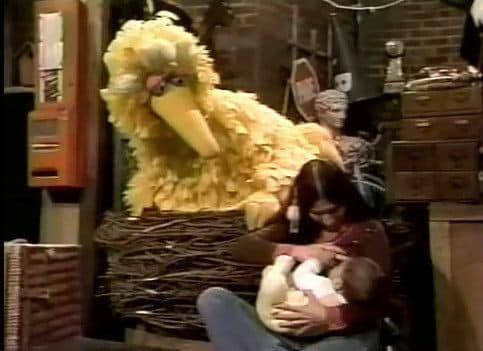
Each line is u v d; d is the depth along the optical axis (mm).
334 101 2883
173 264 2217
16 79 3131
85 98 2504
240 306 1952
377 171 2867
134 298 2291
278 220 2051
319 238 1979
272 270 1889
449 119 2127
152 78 2129
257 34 3094
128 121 2217
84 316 2480
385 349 2090
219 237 2156
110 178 2588
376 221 1966
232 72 3020
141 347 2273
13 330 2156
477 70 2260
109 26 2561
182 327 2234
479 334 2057
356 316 1800
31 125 2496
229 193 2227
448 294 2098
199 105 2189
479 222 2076
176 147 2273
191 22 2855
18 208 2984
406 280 2488
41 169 2480
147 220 2262
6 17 3223
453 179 2107
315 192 1947
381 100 3186
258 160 2199
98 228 2457
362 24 3766
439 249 2117
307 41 3391
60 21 2469
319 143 2357
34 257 2211
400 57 3213
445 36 3660
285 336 1866
